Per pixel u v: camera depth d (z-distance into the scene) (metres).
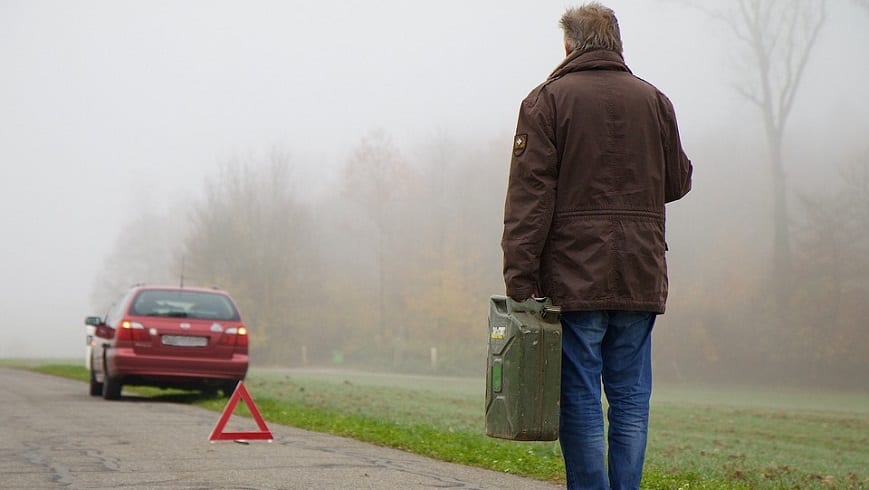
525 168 8.21
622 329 8.41
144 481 13.30
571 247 8.21
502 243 8.34
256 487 12.76
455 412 30.20
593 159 8.18
